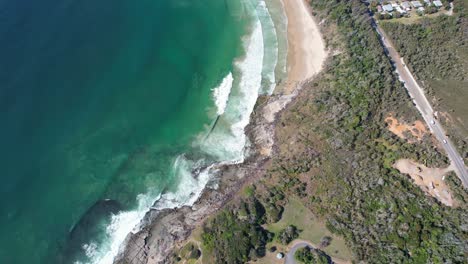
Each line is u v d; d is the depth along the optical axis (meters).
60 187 100.81
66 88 116.62
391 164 98.00
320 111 110.88
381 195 92.75
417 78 114.25
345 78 116.56
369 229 88.81
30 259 90.38
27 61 120.19
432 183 94.50
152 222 96.44
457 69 115.31
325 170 99.62
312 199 95.69
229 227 92.12
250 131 112.31
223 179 103.25
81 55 124.50
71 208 98.00
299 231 91.38
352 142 102.88
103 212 97.81
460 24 125.88
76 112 112.94
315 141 105.56
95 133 110.50
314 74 123.75
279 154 106.31
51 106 112.69
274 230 92.12
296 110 113.88
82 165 104.81
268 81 123.50
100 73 121.69
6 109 110.12
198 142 111.12
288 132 110.06
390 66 116.88
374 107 108.38
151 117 115.19
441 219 88.12
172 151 109.44
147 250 92.06
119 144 109.56
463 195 91.88
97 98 116.56
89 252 91.75
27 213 96.25
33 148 105.25
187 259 89.38
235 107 117.94
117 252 91.88
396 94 110.62
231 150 109.06
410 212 89.25
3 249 91.06
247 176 103.25
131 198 100.62
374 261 84.19
